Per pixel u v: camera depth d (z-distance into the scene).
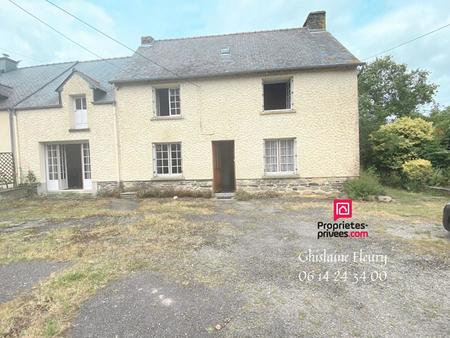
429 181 10.41
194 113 10.38
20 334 2.42
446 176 10.48
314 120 9.82
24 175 11.34
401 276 3.45
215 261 4.00
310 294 3.04
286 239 5.00
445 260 3.92
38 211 8.05
